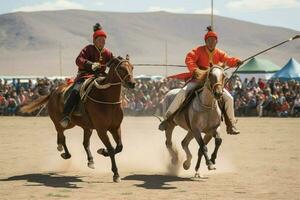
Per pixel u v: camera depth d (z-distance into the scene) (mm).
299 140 23344
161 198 11812
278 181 13742
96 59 14750
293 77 42625
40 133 27547
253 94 38125
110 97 13969
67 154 16078
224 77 13867
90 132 15453
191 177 14531
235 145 21688
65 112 14703
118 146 14266
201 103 14023
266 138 24219
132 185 13422
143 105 40250
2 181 14078
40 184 13633
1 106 42812
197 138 14031
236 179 14086
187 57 14734
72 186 13336
